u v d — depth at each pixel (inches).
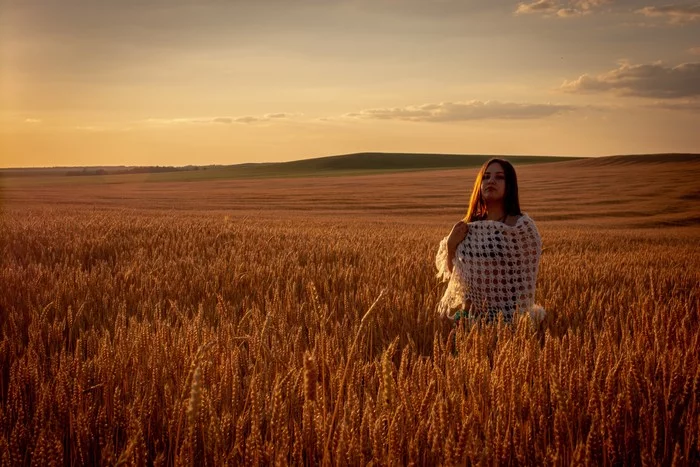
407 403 95.4
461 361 118.0
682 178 2632.9
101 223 628.1
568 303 223.9
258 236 558.9
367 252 421.7
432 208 1878.7
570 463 87.4
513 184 178.2
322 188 2896.2
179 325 183.9
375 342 165.9
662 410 103.2
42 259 349.1
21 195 2625.5
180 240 463.8
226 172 5378.9
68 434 100.7
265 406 101.7
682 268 418.9
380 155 6230.3
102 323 183.3
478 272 171.5
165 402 104.7
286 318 173.9
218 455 87.0
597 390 98.7
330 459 85.8
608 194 2162.9
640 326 152.6
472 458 79.3
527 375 110.6
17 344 144.9
